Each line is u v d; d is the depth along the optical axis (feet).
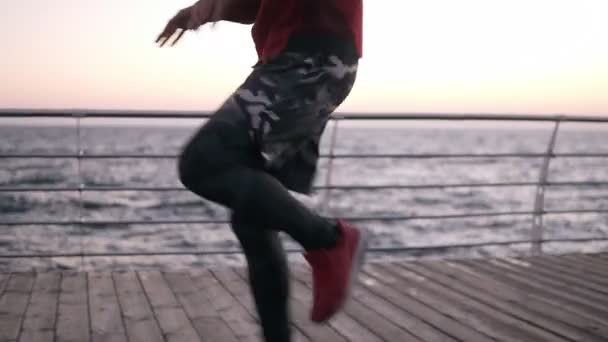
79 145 12.92
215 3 4.30
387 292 10.96
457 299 10.48
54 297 10.59
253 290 4.83
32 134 439.63
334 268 4.33
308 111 4.32
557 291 11.11
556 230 55.06
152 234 56.13
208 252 13.32
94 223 13.00
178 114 13.21
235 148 4.08
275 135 4.17
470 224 68.44
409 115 14.24
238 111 4.13
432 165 211.61
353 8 4.61
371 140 517.96
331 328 8.78
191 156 4.11
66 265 42.57
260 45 4.73
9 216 65.72
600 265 13.51
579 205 83.82
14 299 10.44
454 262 13.78
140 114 12.94
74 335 8.46
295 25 4.43
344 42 4.50
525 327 8.87
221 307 9.95
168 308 9.89
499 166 209.36
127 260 44.19
